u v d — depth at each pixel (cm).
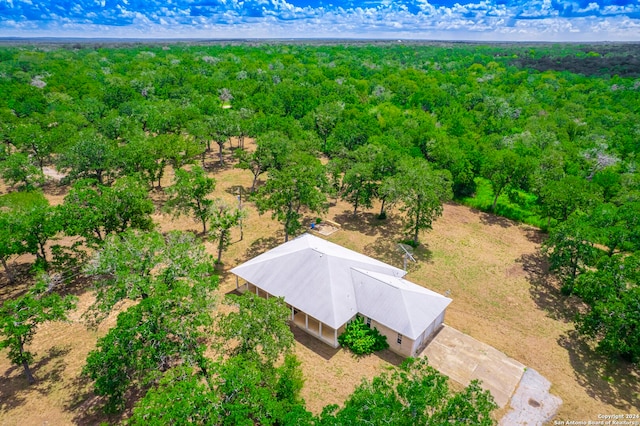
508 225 5334
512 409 2645
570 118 9212
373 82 13712
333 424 1788
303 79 13488
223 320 2672
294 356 2567
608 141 7588
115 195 3894
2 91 9769
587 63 19125
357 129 7175
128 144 5891
